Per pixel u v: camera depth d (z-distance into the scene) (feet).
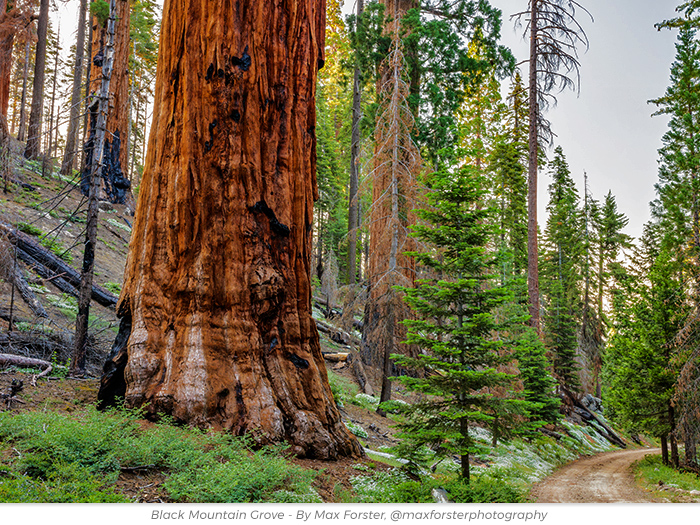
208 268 25.25
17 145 52.37
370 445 38.11
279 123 28.73
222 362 24.36
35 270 42.04
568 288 120.67
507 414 28.37
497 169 100.32
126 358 25.40
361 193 52.06
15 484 14.46
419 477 26.16
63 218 57.36
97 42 67.97
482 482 27.12
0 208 44.96
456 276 30.73
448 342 29.37
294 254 28.68
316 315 80.84
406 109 50.26
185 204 25.66
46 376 27.07
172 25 27.48
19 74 120.26
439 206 30.73
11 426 17.87
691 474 59.11
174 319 25.16
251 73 26.96
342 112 132.57
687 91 77.15
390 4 64.69
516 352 30.55
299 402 25.58
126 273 27.22
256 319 25.98
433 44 57.41
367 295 53.42
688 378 58.03
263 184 27.58
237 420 23.17
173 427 21.89
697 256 70.79
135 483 17.11
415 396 48.96
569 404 105.40
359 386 57.47
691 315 61.26
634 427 70.95
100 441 18.13
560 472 61.31
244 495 17.07
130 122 101.86
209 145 26.14
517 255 98.78
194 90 26.20
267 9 28.27
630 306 82.12
